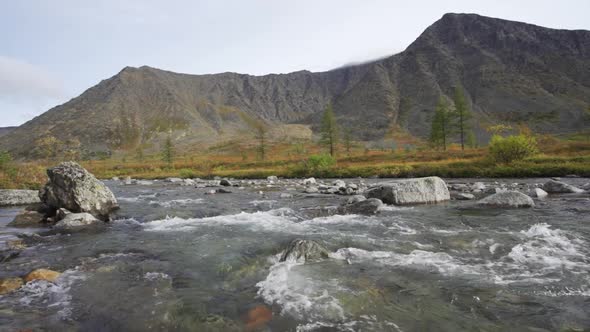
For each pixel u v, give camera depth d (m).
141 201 21.00
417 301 5.76
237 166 82.94
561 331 4.71
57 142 172.00
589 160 39.38
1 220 15.18
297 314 5.37
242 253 8.90
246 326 5.04
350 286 6.45
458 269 7.32
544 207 14.84
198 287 6.61
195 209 17.12
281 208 16.81
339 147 146.00
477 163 42.78
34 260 8.60
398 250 8.88
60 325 5.19
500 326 4.89
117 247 9.82
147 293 6.35
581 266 7.35
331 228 11.75
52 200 15.38
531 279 6.64
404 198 16.77
